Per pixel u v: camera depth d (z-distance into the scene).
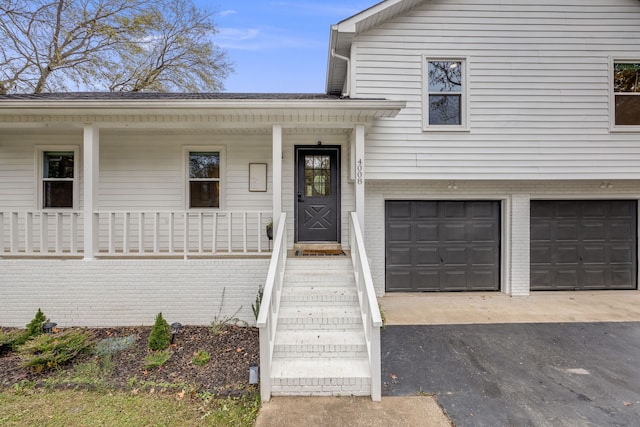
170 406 3.12
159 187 6.68
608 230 7.23
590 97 6.24
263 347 3.18
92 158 5.23
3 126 5.29
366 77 6.07
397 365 3.93
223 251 6.19
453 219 7.16
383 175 6.11
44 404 3.15
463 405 3.13
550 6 6.23
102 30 12.91
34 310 5.14
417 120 6.13
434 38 6.16
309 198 6.70
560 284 7.21
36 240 6.58
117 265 5.19
